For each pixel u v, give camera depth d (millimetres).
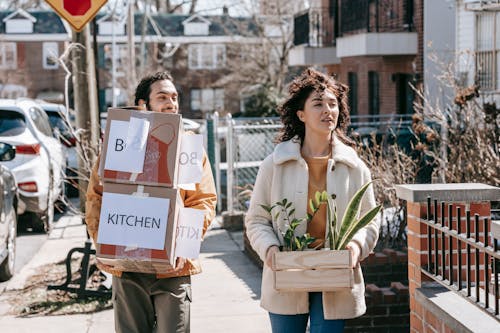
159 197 4422
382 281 7305
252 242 4629
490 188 5320
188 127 16531
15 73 58250
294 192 4609
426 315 5223
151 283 4773
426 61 21094
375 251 8062
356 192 4633
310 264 4363
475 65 14562
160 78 5066
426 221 5195
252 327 7203
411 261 5516
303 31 29797
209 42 58500
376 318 6469
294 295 4512
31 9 61031
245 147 16328
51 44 58531
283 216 4617
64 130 17703
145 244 4406
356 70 27281
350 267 4352
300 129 4770
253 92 40625
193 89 58812
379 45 22438
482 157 9273
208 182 4773
